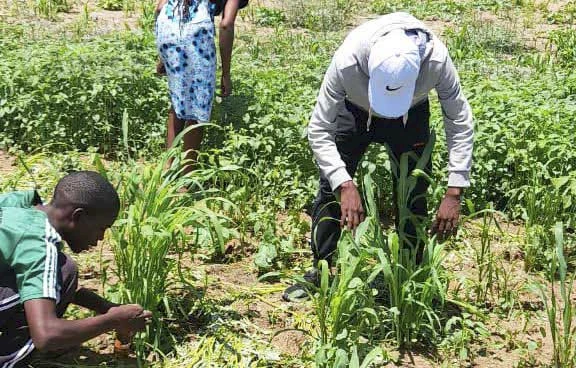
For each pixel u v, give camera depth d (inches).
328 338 164.2
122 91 273.7
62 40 350.0
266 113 266.1
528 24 481.4
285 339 169.3
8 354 137.6
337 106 163.5
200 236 203.9
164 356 157.8
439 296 177.6
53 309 130.6
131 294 160.9
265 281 194.1
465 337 165.6
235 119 264.4
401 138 172.9
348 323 163.9
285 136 245.1
